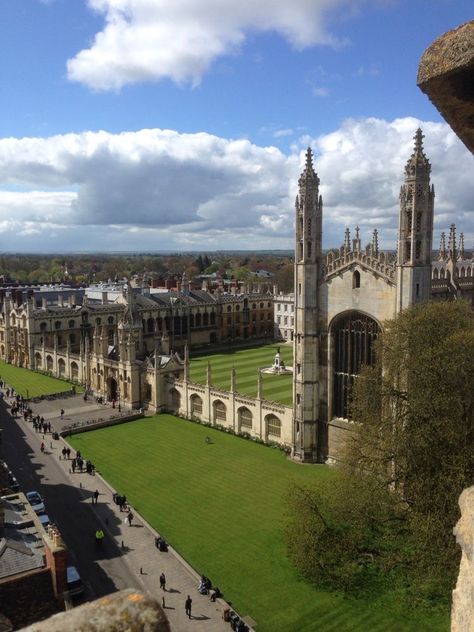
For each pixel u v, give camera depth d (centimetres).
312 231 7050
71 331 14862
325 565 4591
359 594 4362
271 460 7494
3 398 11019
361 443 5194
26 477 6931
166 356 10412
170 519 5794
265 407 8169
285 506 5522
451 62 942
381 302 6581
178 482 6769
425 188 6028
